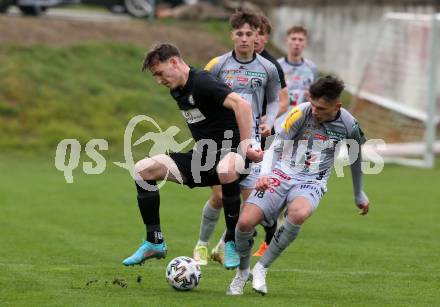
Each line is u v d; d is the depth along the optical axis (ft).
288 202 66.95
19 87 189.26
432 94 176.86
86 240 95.25
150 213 69.26
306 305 63.98
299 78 112.98
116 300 64.23
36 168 161.68
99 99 192.54
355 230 104.78
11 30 208.03
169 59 67.56
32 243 92.58
